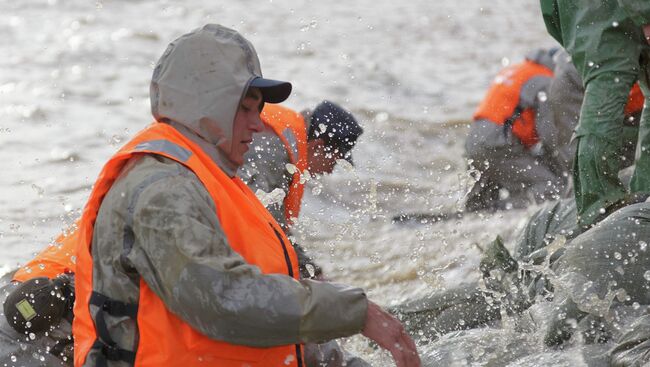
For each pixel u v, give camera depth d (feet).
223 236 20.22
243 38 21.70
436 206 54.60
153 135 21.15
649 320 26.86
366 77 95.45
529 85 55.77
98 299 20.65
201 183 20.63
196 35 21.34
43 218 48.44
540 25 135.85
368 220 52.11
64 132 68.33
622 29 31.07
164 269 19.54
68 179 56.29
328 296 19.98
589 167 31.09
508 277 32.94
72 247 27.12
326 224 51.16
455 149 69.31
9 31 109.91
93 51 100.58
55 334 25.84
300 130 33.71
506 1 159.12
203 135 21.26
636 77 31.35
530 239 34.99
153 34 112.57
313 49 109.81
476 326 32.71
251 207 21.54
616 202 31.04
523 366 27.99
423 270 42.04
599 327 28.32
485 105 56.34
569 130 50.90
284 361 21.68
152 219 19.81
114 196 20.63
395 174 61.72
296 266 22.17
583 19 31.60
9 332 26.00
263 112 33.22
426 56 109.81
